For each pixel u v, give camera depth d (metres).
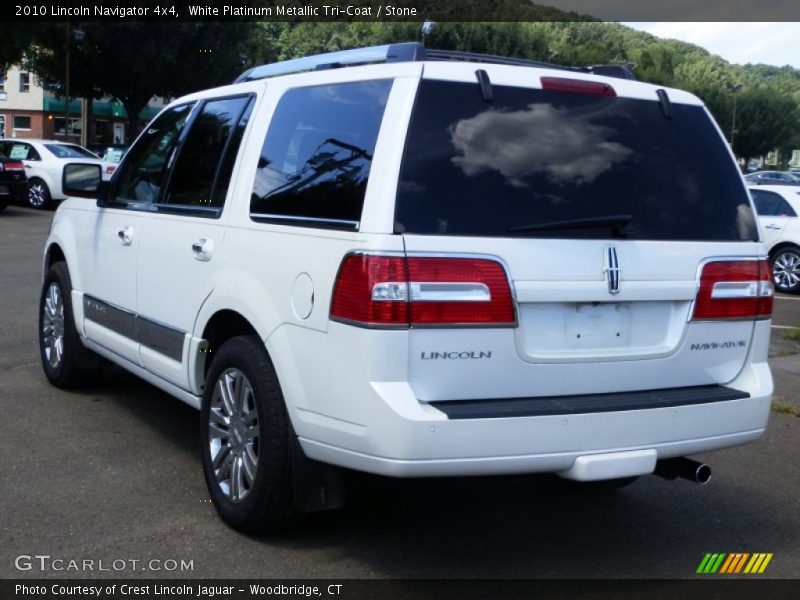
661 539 4.43
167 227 4.93
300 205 3.94
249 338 4.18
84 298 6.05
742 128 79.06
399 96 3.63
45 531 4.17
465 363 3.51
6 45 27.78
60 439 5.48
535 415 3.50
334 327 3.55
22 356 7.52
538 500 4.91
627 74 4.43
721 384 4.12
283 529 4.16
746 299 4.13
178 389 4.88
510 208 3.63
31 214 20.72
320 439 3.66
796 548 4.38
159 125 5.57
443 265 3.46
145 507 4.49
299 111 4.22
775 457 5.84
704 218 4.07
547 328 3.67
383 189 3.49
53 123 56.66
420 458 3.38
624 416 3.67
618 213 3.84
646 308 3.90
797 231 14.08
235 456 4.23
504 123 3.73
